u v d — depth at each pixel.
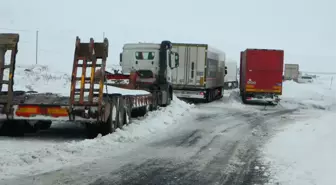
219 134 13.19
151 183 6.99
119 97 12.33
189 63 28.14
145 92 16.62
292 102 31.38
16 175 7.06
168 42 19.81
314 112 23.56
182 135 12.68
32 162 7.98
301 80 73.69
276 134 13.40
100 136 11.22
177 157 9.27
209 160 9.04
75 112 10.76
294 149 10.09
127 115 13.27
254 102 31.75
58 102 11.10
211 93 31.11
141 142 11.12
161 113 17.50
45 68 45.69
